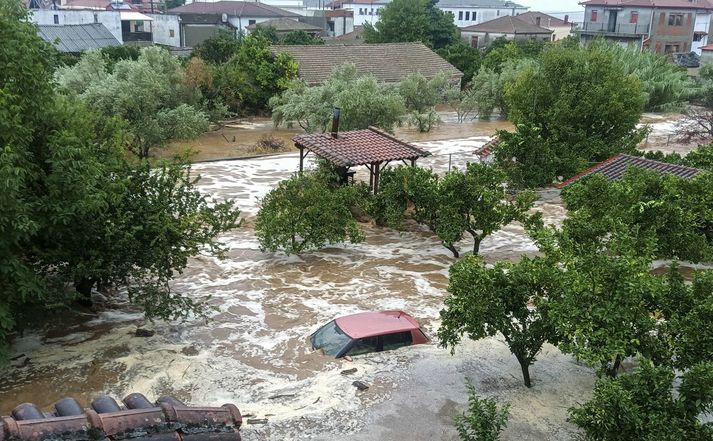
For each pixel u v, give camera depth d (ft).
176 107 131.03
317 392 41.39
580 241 48.37
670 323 35.86
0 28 42.04
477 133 155.22
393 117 133.59
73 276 46.83
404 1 253.03
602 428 31.09
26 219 38.81
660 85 188.24
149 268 50.55
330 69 176.55
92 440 23.21
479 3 372.17
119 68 132.67
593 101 97.50
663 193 61.93
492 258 70.44
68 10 231.50
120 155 52.75
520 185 92.84
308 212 68.85
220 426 26.43
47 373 44.14
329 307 56.18
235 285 61.46
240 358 46.65
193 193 53.52
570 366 45.47
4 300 41.32
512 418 38.73
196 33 268.41
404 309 55.88
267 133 151.84
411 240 76.18
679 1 252.62
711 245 65.36
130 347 48.14
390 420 38.47
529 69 104.63
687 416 30.04
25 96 42.88
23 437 22.12
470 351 46.88
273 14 316.81
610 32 252.83
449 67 192.75
